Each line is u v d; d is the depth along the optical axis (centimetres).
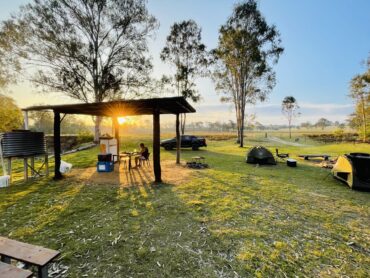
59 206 441
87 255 268
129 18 1683
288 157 1188
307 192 549
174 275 231
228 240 306
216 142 2730
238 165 956
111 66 1769
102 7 1642
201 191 549
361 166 612
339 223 368
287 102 3778
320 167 925
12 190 562
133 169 853
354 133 3300
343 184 633
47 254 195
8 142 620
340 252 279
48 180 675
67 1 1516
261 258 263
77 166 930
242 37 1739
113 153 949
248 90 2091
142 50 1797
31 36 1485
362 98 2425
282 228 346
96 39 1716
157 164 632
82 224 357
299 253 275
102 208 430
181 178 695
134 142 2128
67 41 1566
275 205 452
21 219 379
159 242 300
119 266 246
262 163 980
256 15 1697
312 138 3491
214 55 2045
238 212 411
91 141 2014
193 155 1322
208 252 276
